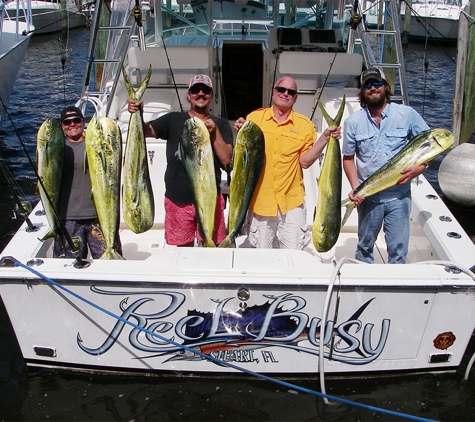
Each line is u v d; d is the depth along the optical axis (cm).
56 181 310
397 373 304
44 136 303
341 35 556
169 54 488
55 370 311
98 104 417
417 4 2281
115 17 516
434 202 372
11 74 961
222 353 291
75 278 272
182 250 295
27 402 296
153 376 307
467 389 305
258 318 280
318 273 276
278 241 352
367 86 304
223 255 290
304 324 282
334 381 305
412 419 280
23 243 320
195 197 304
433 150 297
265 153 317
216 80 536
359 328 284
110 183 304
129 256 384
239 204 308
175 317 281
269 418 288
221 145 308
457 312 281
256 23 603
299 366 296
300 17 594
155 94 494
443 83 1552
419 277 274
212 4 561
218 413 290
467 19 831
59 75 1512
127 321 282
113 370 304
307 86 514
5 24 1041
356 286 270
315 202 414
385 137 315
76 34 2352
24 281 277
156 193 413
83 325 288
